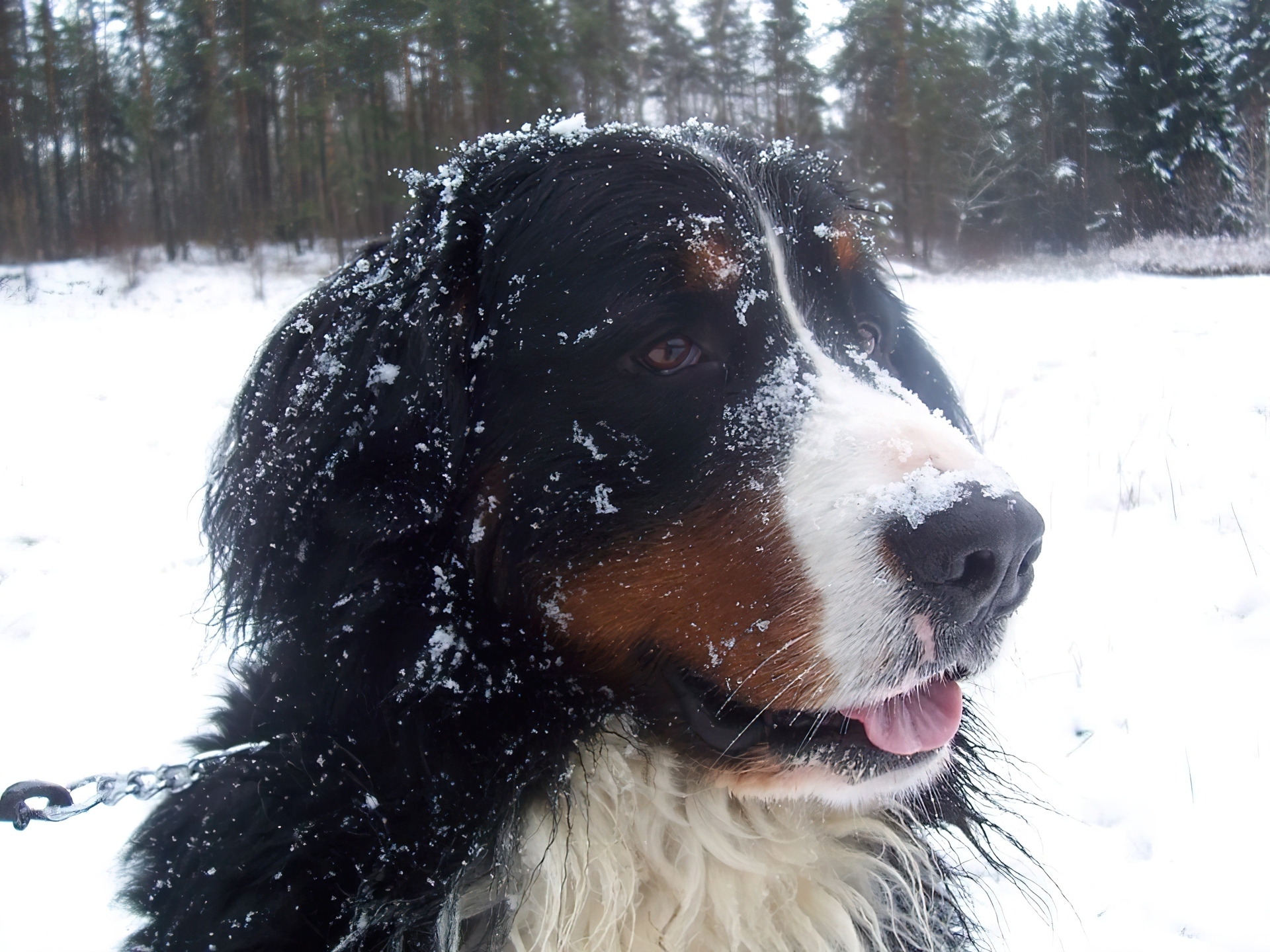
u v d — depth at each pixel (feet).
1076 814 2.02
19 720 2.50
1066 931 1.77
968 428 1.90
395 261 1.44
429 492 1.32
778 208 1.43
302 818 1.31
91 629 3.02
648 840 1.37
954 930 1.55
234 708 1.50
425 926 1.28
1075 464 3.87
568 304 1.32
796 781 1.30
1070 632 2.65
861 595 1.19
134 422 5.55
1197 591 2.76
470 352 1.37
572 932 1.33
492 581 1.33
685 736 1.34
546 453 1.32
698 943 1.39
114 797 1.36
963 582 1.18
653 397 1.30
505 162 1.44
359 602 1.29
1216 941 1.72
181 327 9.50
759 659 1.25
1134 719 2.25
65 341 8.55
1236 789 2.02
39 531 3.88
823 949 1.40
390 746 1.30
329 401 1.35
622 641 1.32
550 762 1.31
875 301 1.62
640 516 1.30
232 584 1.40
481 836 1.28
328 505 1.31
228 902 1.31
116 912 1.86
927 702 1.32
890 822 1.50
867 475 1.21
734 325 1.33
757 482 1.27
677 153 1.39
